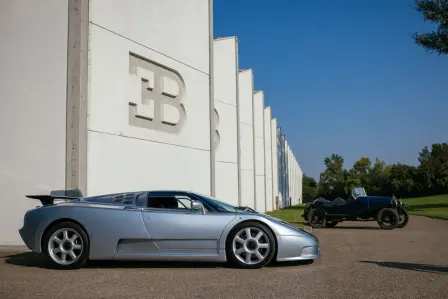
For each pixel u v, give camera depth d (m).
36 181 10.13
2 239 9.96
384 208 15.19
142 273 6.01
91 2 10.95
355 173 89.62
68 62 10.36
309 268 6.37
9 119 10.30
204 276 5.73
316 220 16.41
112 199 6.86
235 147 23.86
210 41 16.94
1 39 10.48
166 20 14.30
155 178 13.27
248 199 29.03
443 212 27.39
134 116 12.56
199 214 6.53
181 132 14.85
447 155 70.75
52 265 6.73
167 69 14.43
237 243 6.45
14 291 4.78
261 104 35.44
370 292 4.71
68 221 6.49
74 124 10.20
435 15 30.70
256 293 4.68
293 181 85.81
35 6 10.55
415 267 6.41
